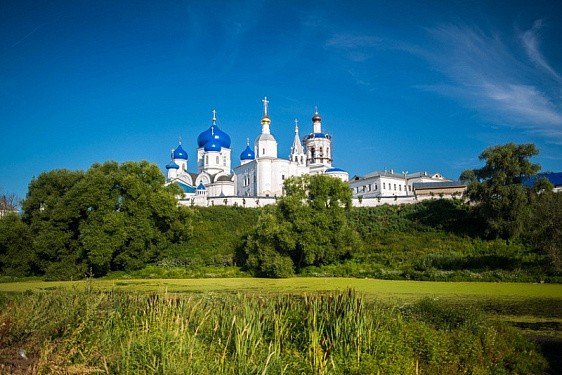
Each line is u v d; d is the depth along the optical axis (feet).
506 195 161.48
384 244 175.22
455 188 266.98
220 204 229.66
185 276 148.05
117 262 156.04
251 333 40.09
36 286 123.65
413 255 157.07
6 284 132.87
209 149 350.84
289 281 129.18
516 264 136.87
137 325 44.04
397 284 116.47
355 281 126.52
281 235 147.02
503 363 46.03
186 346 35.04
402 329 45.55
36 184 169.78
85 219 160.35
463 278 126.41
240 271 152.66
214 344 40.50
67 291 56.49
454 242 167.53
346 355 38.45
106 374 31.60
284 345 42.06
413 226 188.75
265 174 305.73
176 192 184.34
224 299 61.57
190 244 179.93
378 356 38.06
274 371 34.09
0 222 162.30
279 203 163.73
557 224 125.18
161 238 168.66
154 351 33.83
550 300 85.87
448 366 40.45
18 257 156.04
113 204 157.28
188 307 49.78
